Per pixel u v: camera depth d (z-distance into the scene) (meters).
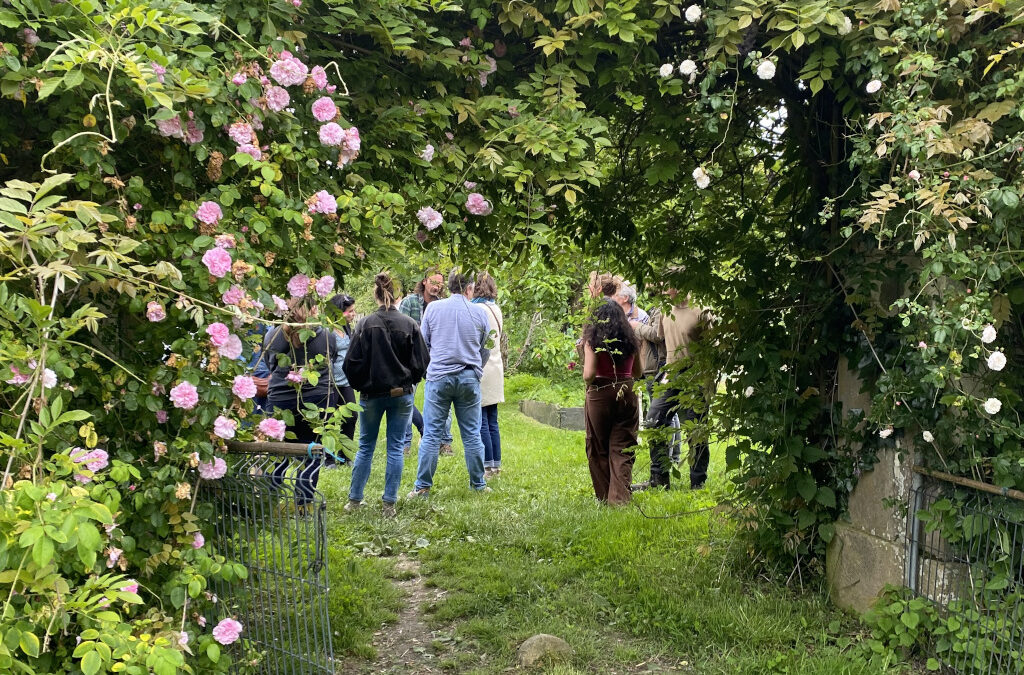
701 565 4.02
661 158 3.28
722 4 2.74
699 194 3.55
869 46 2.65
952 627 2.91
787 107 3.51
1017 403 2.85
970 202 2.47
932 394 2.97
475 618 3.68
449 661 3.28
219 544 2.69
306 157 2.41
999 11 2.50
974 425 2.89
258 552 2.71
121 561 2.17
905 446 3.22
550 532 4.77
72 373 1.99
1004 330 2.90
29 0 1.95
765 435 3.68
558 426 9.41
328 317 2.49
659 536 4.52
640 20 2.70
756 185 3.91
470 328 5.70
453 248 2.92
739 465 3.83
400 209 2.55
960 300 2.51
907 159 2.60
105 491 2.01
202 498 2.68
